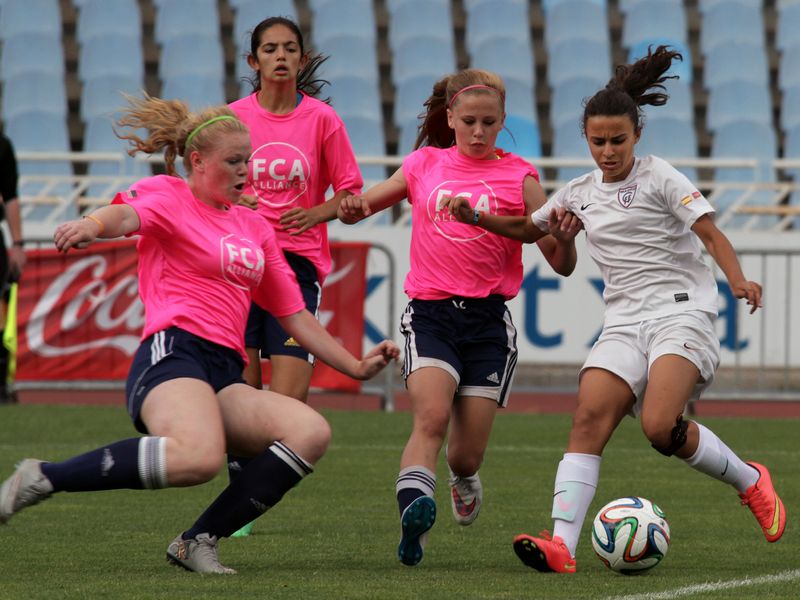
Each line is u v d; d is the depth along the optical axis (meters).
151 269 15.31
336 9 65.62
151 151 15.78
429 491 16.17
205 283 15.19
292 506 22.03
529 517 21.03
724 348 44.66
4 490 14.20
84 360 41.03
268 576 14.92
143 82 63.72
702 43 66.19
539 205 18.33
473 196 18.20
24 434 32.28
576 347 45.72
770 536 17.17
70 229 14.05
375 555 17.12
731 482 17.20
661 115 61.62
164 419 14.34
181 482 14.16
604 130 16.61
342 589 13.91
